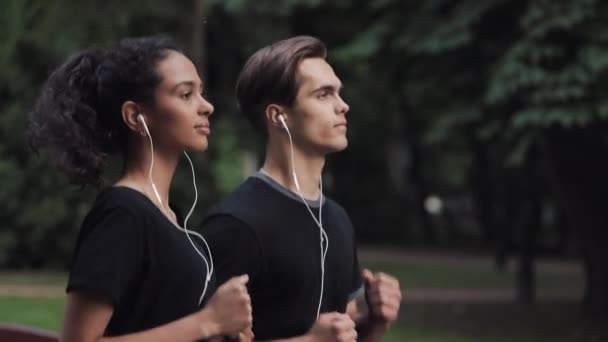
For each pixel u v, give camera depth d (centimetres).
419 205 3434
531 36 1077
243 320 243
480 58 1189
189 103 262
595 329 1280
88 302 239
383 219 3469
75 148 254
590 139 1181
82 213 1809
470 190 3800
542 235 3148
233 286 243
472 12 1139
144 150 261
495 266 2394
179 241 252
